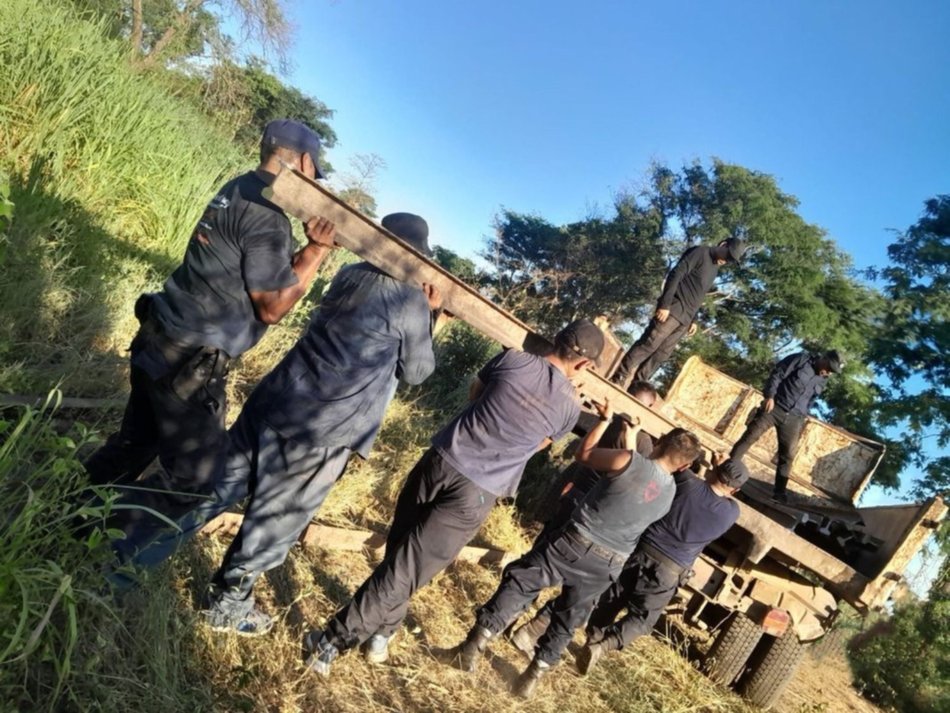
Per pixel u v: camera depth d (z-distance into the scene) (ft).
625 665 18.90
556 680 16.71
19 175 18.84
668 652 21.29
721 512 17.40
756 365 116.78
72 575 8.17
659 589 17.53
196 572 12.65
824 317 110.11
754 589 21.50
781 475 25.88
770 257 114.11
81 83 21.67
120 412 15.05
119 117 23.38
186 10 47.78
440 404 29.78
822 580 21.58
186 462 10.05
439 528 12.37
